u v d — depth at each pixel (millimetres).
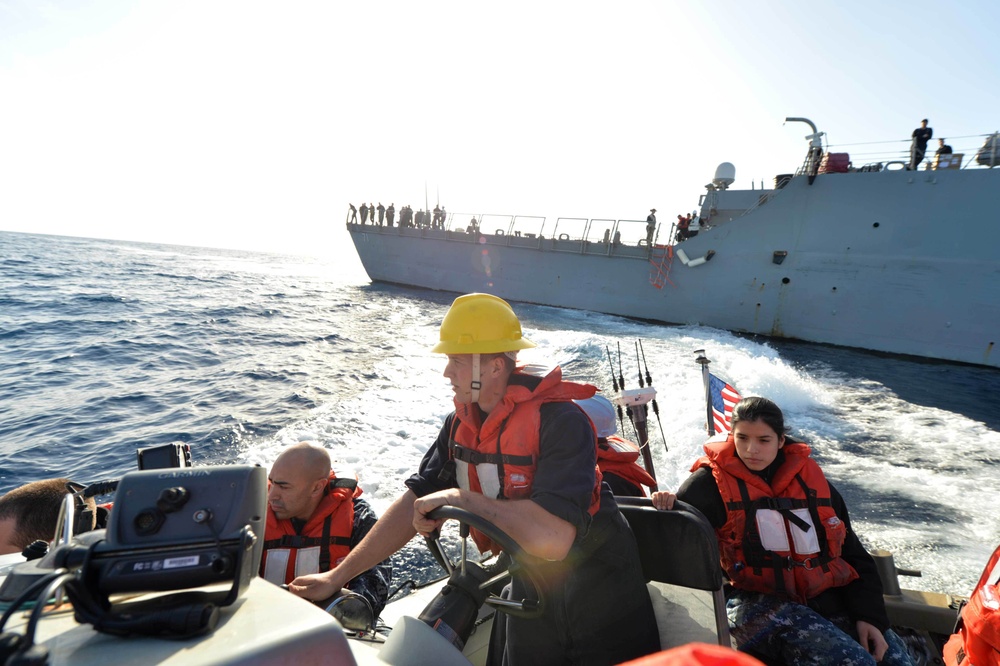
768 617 2301
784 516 2408
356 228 33938
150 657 754
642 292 22047
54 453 6562
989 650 1908
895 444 8000
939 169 16094
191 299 23484
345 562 1737
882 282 17266
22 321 16156
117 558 884
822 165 18312
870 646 2318
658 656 431
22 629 870
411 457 6363
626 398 3404
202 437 7090
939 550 4633
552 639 1725
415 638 1344
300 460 2467
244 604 922
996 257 15523
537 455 1519
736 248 19656
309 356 13273
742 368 11953
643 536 1902
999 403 11492
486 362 1565
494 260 26828
